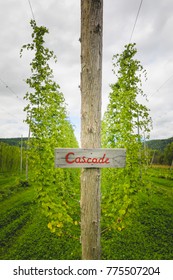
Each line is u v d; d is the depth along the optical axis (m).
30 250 5.88
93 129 2.04
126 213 3.67
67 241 6.19
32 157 3.84
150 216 9.00
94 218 2.03
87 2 2.04
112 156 2.02
